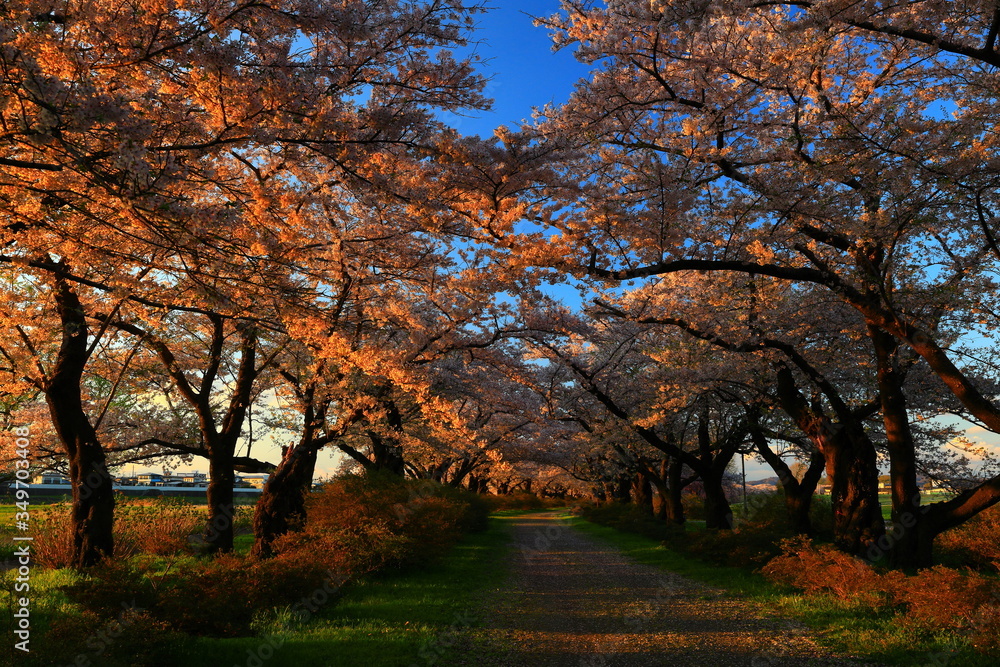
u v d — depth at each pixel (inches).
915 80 388.5
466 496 1008.2
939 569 310.7
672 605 405.1
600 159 415.8
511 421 961.5
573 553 781.9
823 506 728.3
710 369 620.4
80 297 436.1
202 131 226.8
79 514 439.5
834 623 322.0
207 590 301.4
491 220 331.9
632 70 399.9
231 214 225.1
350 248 362.3
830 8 280.5
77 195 198.5
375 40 235.0
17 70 175.8
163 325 418.0
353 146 237.6
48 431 598.9
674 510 1000.2
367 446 922.1
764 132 390.6
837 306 516.1
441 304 490.9
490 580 515.8
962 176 331.3
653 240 401.7
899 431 461.1
